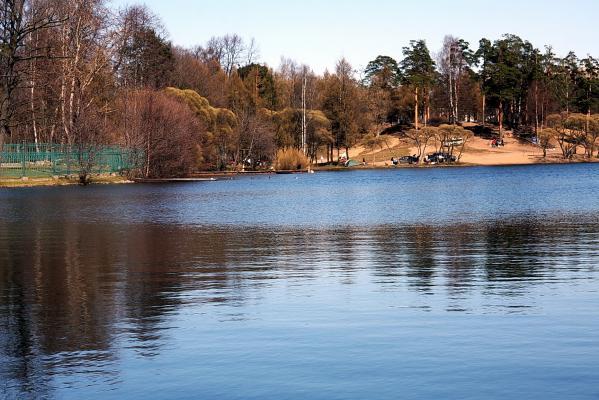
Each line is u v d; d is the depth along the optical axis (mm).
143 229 26391
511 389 8383
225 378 8836
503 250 19891
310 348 10039
